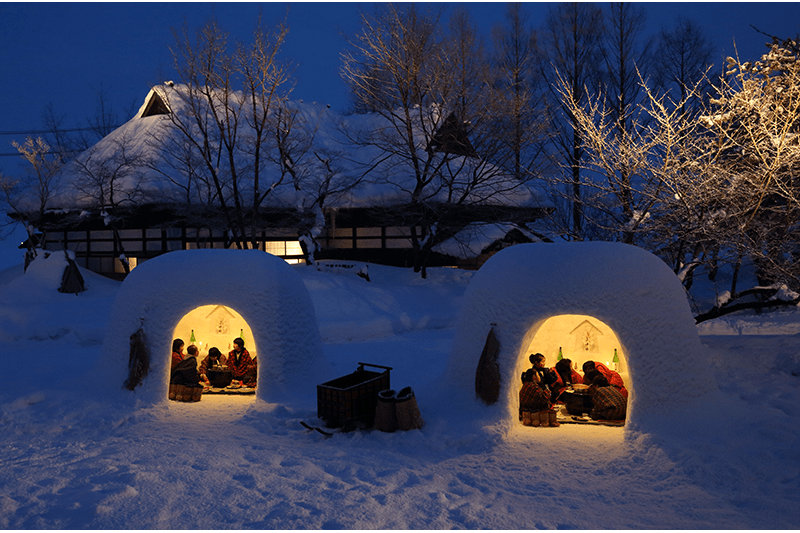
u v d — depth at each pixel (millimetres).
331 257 25672
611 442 6336
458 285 21359
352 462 5734
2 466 5414
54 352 12602
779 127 9406
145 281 8305
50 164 23547
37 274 17828
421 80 21328
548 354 8406
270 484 4949
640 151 10102
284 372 8211
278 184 22953
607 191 11141
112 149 24641
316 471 5371
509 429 6574
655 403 6398
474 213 23344
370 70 21875
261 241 23703
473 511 4535
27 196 23344
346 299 17891
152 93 25766
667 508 4711
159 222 21875
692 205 9734
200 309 9641
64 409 7391
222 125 20250
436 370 10297
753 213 9445
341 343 14180
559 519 4465
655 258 7078
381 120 28812
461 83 20984
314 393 8234
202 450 5938
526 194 24672
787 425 5996
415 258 22844
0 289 17234
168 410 7605
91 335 14125
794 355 7758
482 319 7250
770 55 9492
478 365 6988
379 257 24828
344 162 26266
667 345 6543
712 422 6238
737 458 5535
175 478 4977
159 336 7941
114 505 4320
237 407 7828
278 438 6586
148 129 24703
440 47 21297
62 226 22359
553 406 7441
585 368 7707
